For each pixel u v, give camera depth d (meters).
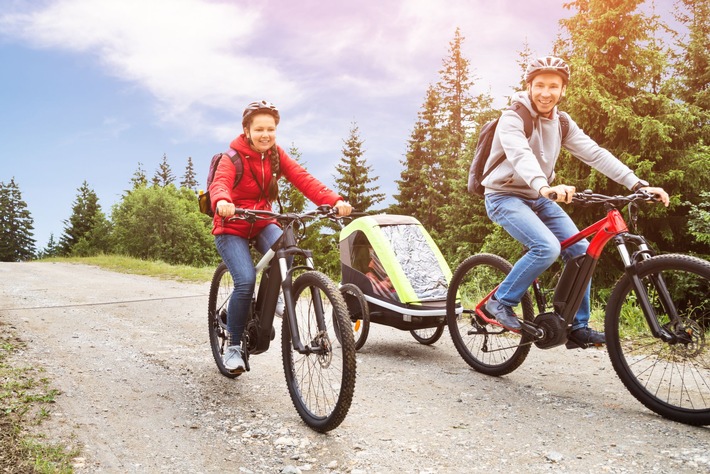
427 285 5.32
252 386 4.28
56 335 5.98
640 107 14.50
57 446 3.05
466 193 22.12
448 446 3.14
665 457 2.89
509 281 4.20
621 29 14.92
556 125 4.17
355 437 3.29
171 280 12.38
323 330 3.34
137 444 3.16
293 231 3.70
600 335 3.87
